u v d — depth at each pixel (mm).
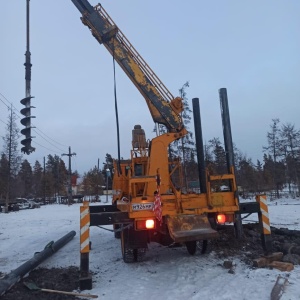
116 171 11641
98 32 9719
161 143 8633
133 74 9594
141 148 9836
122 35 9828
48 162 81312
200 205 7578
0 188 43969
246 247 8430
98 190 64562
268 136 38375
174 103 9430
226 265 6949
